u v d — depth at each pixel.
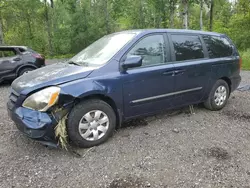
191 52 4.59
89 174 2.98
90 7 22.27
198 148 3.55
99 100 3.60
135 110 3.98
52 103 3.21
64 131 3.32
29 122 3.24
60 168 3.11
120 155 3.39
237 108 5.35
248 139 3.84
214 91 5.01
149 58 4.05
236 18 20.67
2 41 18.23
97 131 3.62
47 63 16.72
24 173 3.01
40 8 22.34
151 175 2.93
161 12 23.33
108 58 3.79
